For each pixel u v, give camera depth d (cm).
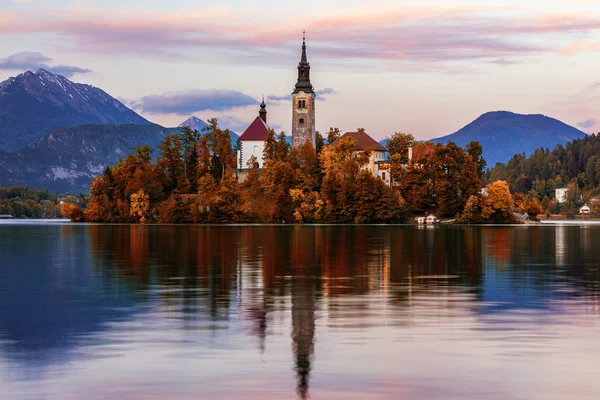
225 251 10575
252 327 4369
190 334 4169
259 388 3167
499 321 4525
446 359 3591
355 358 3622
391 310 4956
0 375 3347
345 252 10331
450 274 7256
